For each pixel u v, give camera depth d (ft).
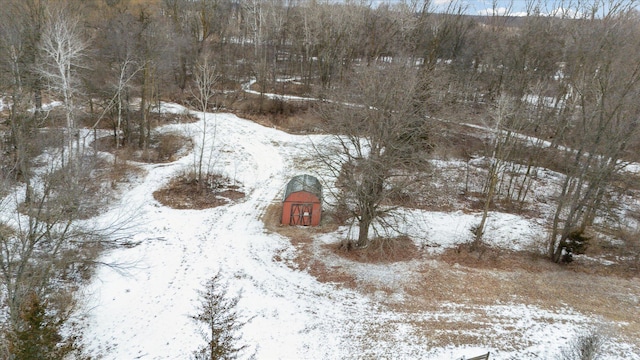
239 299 66.13
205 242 84.48
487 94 170.19
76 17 113.39
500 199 112.88
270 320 63.72
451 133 120.16
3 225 66.18
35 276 56.39
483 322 65.41
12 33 86.69
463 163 127.44
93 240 72.38
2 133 89.30
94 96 127.13
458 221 99.40
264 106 171.53
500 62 172.65
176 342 58.65
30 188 63.00
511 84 124.36
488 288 74.13
